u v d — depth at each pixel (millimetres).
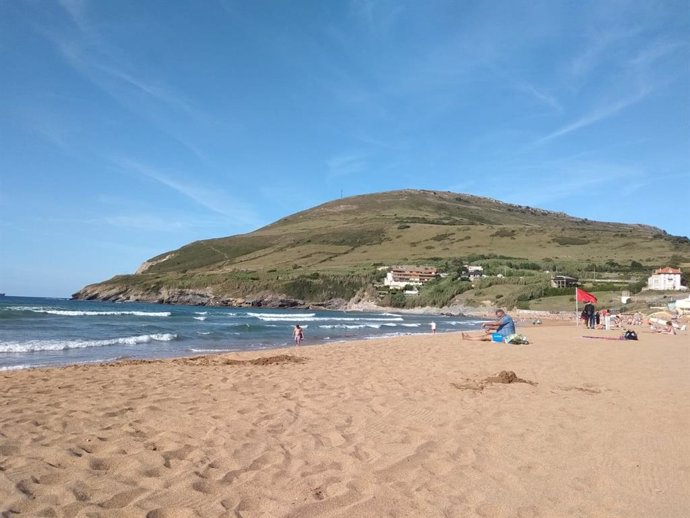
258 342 23859
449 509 3920
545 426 6438
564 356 14844
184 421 6500
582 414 7121
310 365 12781
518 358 14266
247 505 3914
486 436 5953
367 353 16078
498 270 115000
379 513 3814
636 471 4855
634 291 87000
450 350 17016
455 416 6910
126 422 6438
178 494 4086
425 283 115312
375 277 120500
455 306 97688
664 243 134250
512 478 4617
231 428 6168
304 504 3941
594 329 34188
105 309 66312
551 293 90938
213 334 27812
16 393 8539
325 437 5836
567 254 131500
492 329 22516
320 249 155375
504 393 8656
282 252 156250
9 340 20625
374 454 5230
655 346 19266
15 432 5824
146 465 4758
